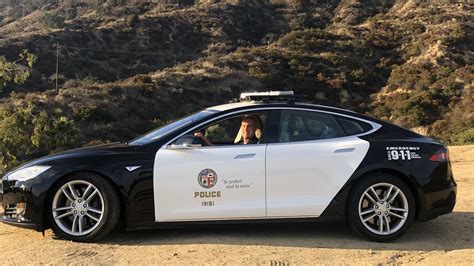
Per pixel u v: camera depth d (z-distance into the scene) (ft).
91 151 17.75
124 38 208.74
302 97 19.31
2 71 42.11
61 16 273.33
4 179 17.71
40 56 174.40
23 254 16.19
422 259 16.06
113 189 17.12
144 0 277.23
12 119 41.45
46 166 17.13
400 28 204.23
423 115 138.41
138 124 117.70
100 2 299.58
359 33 205.98
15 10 347.15
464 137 78.79
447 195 18.04
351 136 18.12
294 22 243.40
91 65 182.91
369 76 171.12
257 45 218.18
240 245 17.21
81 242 17.29
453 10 217.56
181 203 17.25
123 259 15.71
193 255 16.12
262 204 17.40
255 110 18.24
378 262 15.72
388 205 17.71
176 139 17.70
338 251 16.71
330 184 17.57
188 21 229.45
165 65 195.52
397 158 17.69
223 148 17.61
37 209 16.90
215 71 158.61
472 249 17.01
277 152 17.60
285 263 15.49
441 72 160.35
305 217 17.57
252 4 256.93
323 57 179.42
